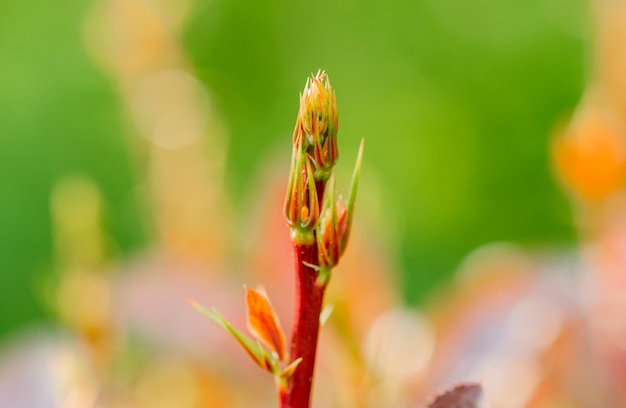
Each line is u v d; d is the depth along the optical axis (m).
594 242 0.42
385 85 1.26
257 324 0.25
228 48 1.27
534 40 1.21
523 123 1.18
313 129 0.24
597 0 0.45
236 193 1.15
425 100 1.23
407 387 0.38
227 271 0.47
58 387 0.35
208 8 1.26
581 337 0.40
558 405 0.39
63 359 0.36
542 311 0.39
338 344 0.35
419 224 1.13
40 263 1.08
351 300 0.37
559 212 0.98
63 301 0.38
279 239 0.43
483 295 0.41
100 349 0.37
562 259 0.43
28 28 1.23
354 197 0.25
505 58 1.22
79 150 1.15
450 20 1.27
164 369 0.41
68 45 1.20
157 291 0.42
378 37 1.29
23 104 1.18
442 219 1.14
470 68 1.24
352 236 0.39
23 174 1.14
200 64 1.25
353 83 1.27
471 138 1.18
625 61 0.42
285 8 1.29
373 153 1.20
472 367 0.37
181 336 0.41
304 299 0.25
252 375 0.41
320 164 0.24
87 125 1.16
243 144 1.21
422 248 1.11
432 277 1.08
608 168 0.39
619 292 0.40
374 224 0.41
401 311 0.43
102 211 0.41
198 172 0.49
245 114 1.25
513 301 0.40
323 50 1.29
